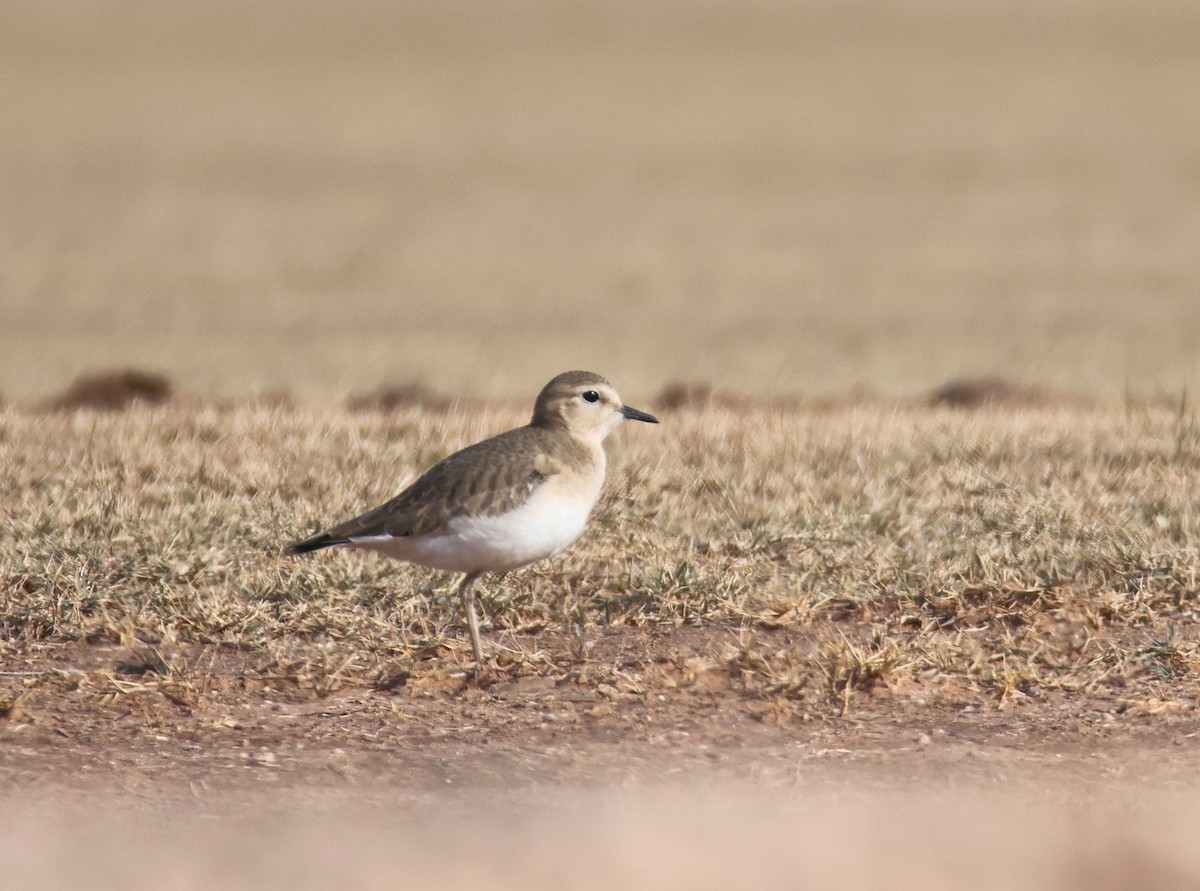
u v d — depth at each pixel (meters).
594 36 97.62
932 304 36.97
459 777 8.18
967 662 9.91
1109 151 62.19
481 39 97.06
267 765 8.38
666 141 66.38
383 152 64.56
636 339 32.03
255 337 32.41
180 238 47.34
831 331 33.03
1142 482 13.38
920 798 7.82
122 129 69.31
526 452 9.66
